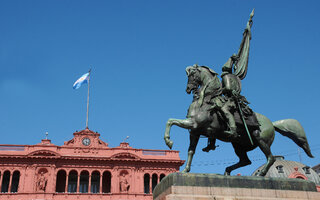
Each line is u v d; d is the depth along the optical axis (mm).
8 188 55219
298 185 8992
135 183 58281
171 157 61188
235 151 10531
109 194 56875
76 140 60062
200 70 10422
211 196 8023
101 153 59625
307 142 10547
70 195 55812
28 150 57125
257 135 9945
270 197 8547
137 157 59406
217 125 9609
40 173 56219
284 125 10617
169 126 9391
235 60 10828
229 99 9852
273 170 60750
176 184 8109
